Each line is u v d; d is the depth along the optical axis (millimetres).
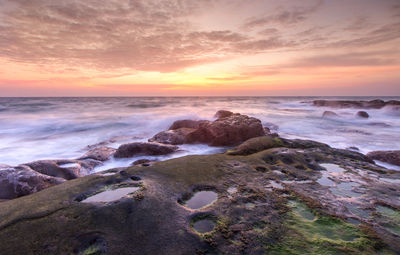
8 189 5645
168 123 21000
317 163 5453
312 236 2562
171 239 2512
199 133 12320
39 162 6957
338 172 4820
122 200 3252
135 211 3002
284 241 2482
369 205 3289
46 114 26672
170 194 3545
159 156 9789
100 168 8461
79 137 15523
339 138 15117
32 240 2438
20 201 3266
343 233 2615
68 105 41812
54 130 17906
